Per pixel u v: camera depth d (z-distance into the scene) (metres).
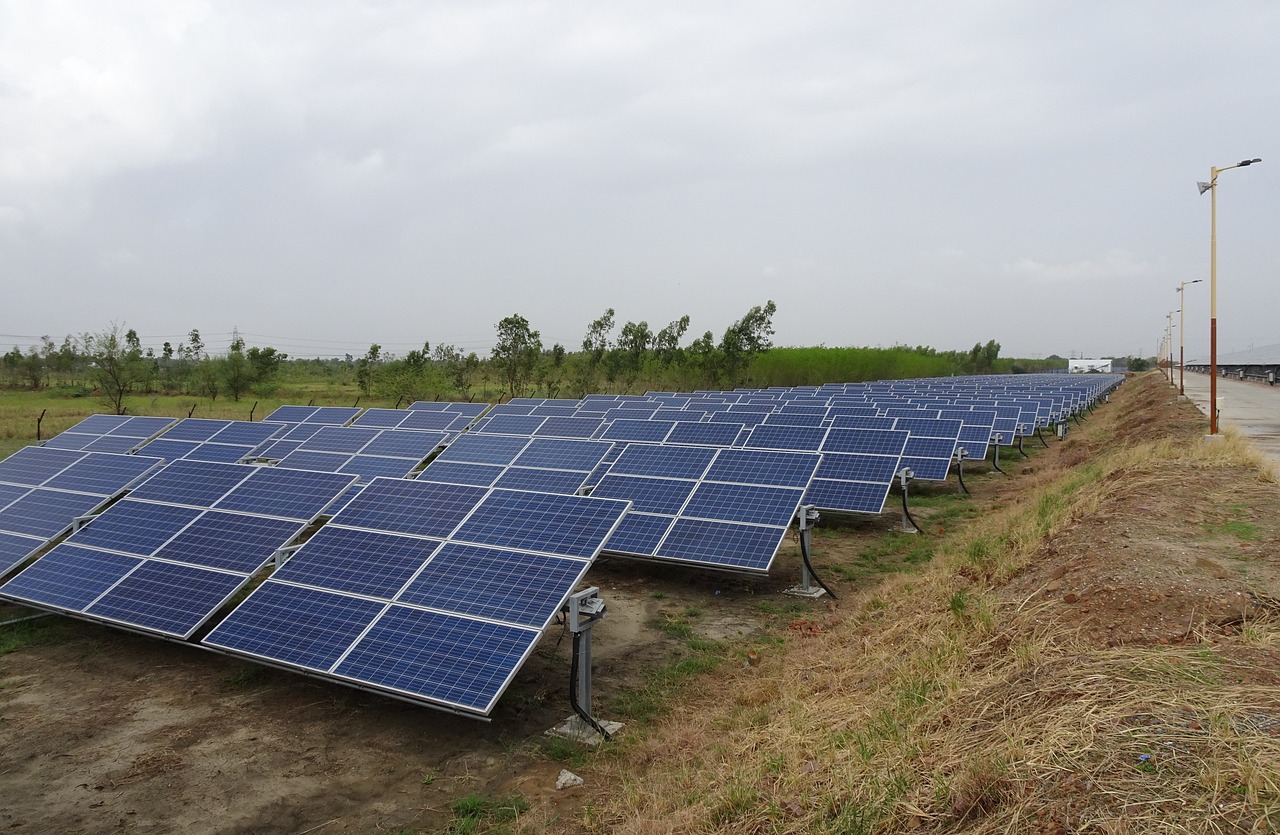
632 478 17.78
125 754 8.89
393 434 24.12
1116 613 9.27
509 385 68.50
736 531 15.16
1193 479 16.61
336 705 10.14
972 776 6.16
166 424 26.19
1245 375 114.81
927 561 17.47
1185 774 5.36
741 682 11.15
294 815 7.73
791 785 7.23
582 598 9.49
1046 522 15.65
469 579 10.23
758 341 79.94
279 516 13.20
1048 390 61.62
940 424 28.56
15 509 15.89
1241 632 8.42
